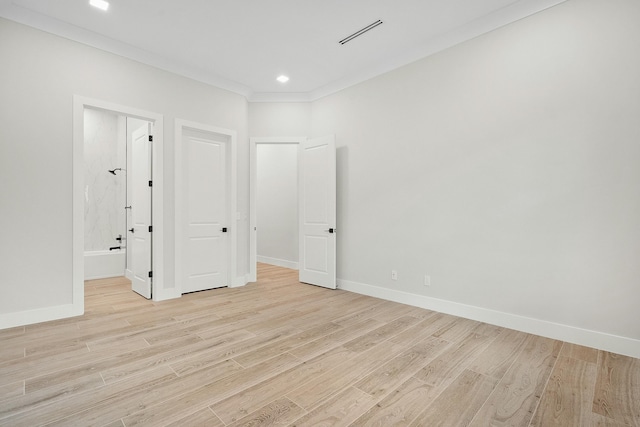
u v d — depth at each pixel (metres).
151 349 2.46
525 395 1.86
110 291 4.33
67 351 2.41
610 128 2.48
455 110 3.36
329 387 1.94
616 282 2.46
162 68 3.91
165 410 1.69
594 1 2.54
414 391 1.90
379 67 4.04
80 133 3.26
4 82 2.87
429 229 3.58
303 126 5.03
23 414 1.65
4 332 2.78
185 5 2.90
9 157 2.89
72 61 3.24
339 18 3.12
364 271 4.27
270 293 4.28
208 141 4.48
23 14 2.92
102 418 1.62
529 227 2.87
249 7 2.94
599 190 2.53
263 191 6.96
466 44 3.28
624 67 2.42
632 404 1.78
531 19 2.85
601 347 2.49
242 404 1.75
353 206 4.41
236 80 4.55
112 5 2.89
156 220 3.85
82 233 3.27
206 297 4.05
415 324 3.07
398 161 3.88
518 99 2.93
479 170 3.19
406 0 2.85
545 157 2.79
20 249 2.94
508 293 2.99
